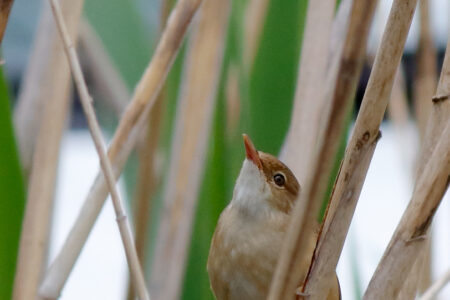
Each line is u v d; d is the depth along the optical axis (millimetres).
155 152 3230
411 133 3262
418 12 3256
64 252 3145
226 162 3221
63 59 3184
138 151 3252
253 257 3189
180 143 3203
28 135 3264
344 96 3053
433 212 3086
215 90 3203
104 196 3150
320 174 3061
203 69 3201
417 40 3256
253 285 3189
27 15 3506
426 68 3254
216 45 3201
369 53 3260
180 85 3225
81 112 3533
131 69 3277
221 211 3221
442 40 3441
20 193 3178
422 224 3088
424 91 3252
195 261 3223
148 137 3230
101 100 3297
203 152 3203
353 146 3076
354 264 3225
